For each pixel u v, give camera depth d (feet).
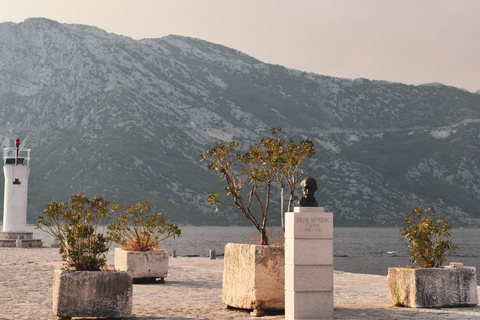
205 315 42.04
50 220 43.39
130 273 40.83
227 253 45.88
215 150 47.47
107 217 44.37
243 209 45.68
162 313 43.24
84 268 42.09
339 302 49.60
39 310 45.09
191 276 78.13
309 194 39.19
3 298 53.42
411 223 49.80
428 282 44.47
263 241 44.80
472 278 45.42
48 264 93.91
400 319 38.04
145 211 72.95
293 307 37.81
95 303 39.86
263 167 46.88
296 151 45.42
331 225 38.63
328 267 38.29
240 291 43.52
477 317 39.04
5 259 110.42
